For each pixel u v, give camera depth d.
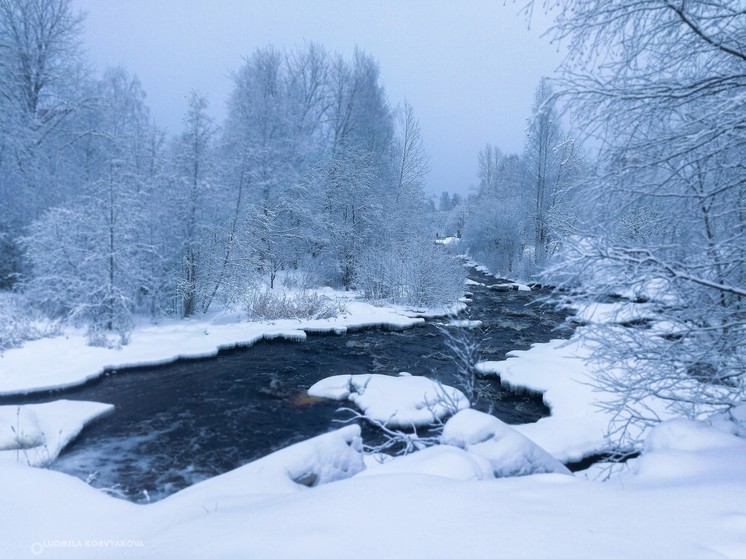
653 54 4.04
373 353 12.02
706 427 3.73
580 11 3.79
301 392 9.11
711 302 4.29
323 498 2.44
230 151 17.88
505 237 32.97
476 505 2.24
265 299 15.52
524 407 8.38
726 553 1.68
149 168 15.38
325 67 28.11
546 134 27.20
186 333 12.69
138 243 12.89
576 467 5.84
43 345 10.06
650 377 4.34
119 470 5.92
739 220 4.34
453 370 10.70
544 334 14.37
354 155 23.95
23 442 5.82
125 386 8.93
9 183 14.03
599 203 4.28
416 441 5.26
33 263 12.57
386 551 1.75
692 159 3.96
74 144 17.27
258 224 19.28
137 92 26.72
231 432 7.26
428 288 18.50
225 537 2.02
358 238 22.86
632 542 1.79
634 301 4.20
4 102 14.86
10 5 15.63
